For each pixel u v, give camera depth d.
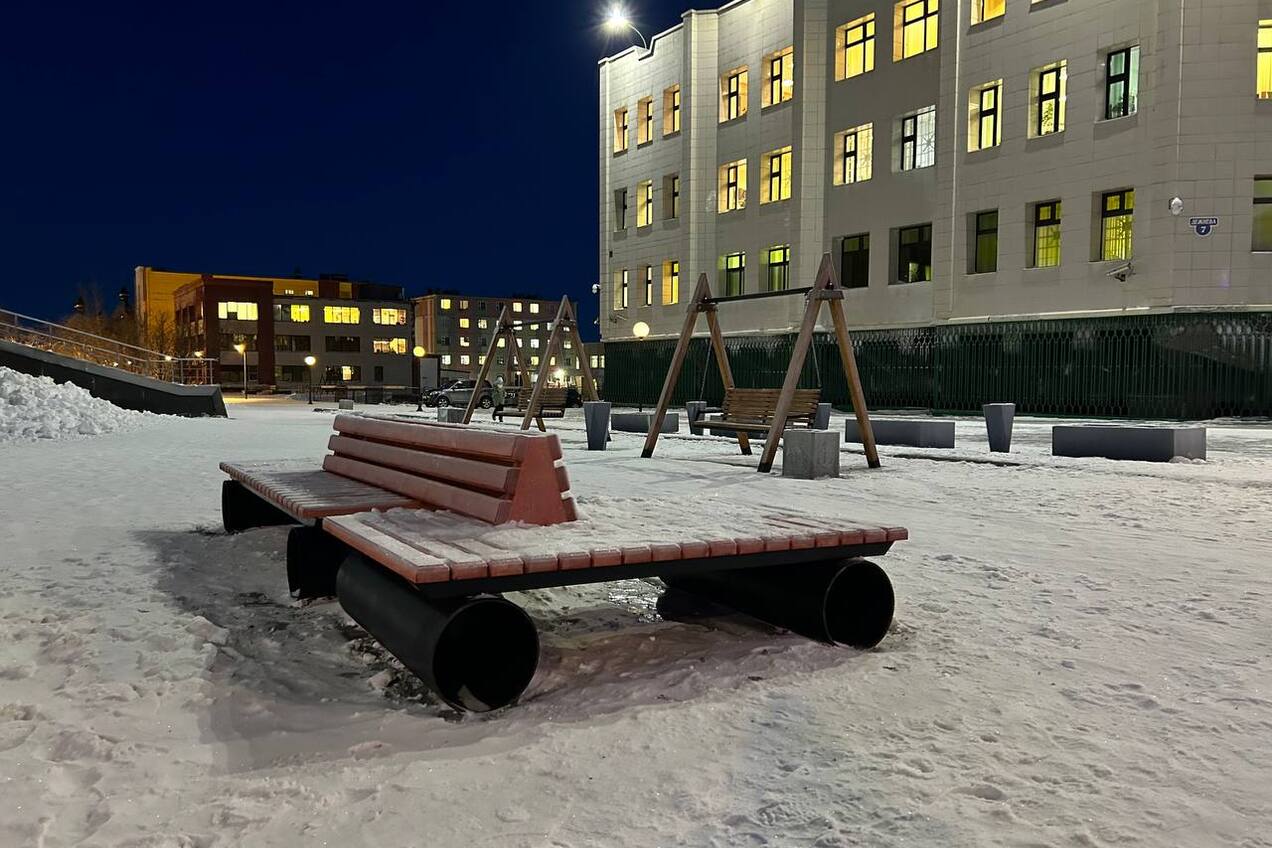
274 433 19.97
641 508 4.42
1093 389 26.06
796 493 9.36
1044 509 8.16
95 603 4.46
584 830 2.23
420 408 38.94
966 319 29.28
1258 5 23.72
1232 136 23.94
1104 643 3.88
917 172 31.05
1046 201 27.53
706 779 2.52
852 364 11.84
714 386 39.38
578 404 45.09
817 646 3.78
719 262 39.84
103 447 15.27
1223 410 24.17
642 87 43.31
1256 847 2.11
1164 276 24.45
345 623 4.22
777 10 36.12
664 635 4.03
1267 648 3.80
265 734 2.87
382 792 2.45
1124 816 2.28
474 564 2.97
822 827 2.23
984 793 2.42
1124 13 25.09
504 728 2.91
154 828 2.23
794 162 34.91
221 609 4.45
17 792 2.42
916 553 5.98
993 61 28.41
